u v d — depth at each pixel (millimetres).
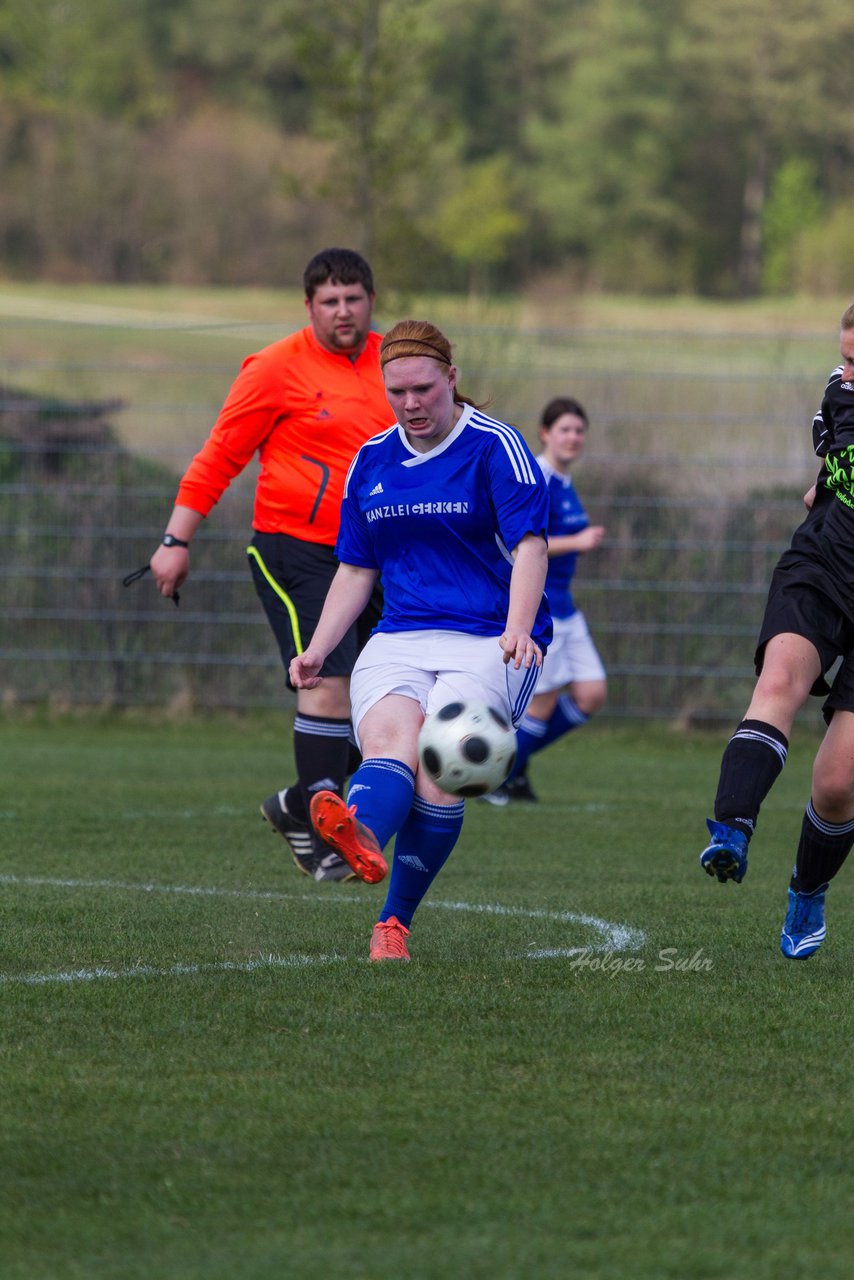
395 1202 10203
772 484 47188
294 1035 13906
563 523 35219
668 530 47219
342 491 24094
